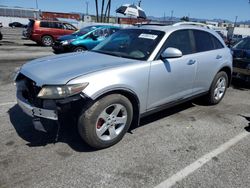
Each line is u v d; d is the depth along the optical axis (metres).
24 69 3.65
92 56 4.05
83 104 3.21
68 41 11.95
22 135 3.81
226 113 5.15
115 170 3.09
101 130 3.38
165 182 2.92
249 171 3.19
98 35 12.33
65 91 3.02
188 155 3.49
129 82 3.47
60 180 2.87
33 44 18.03
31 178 2.88
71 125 3.82
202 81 4.92
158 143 3.77
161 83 3.96
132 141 3.79
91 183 2.85
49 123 3.39
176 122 4.57
